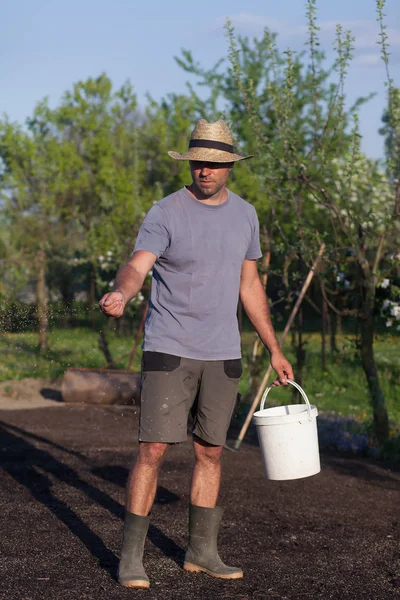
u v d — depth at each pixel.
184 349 3.37
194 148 3.35
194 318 3.40
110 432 7.62
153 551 3.85
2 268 16.98
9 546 3.86
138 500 3.37
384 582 3.51
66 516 4.48
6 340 13.68
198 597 3.22
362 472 6.16
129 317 16.06
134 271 3.27
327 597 3.29
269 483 5.52
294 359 12.70
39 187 17.61
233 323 3.50
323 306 10.60
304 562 3.77
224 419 3.48
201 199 3.47
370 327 7.25
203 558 3.54
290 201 7.46
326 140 7.70
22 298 16.80
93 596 3.19
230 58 7.68
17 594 3.19
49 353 13.29
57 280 17.41
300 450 3.49
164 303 3.41
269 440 3.51
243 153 8.00
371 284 7.15
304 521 4.54
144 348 3.42
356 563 3.78
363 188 10.94
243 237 3.52
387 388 10.47
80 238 17.92
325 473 6.00
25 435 7.41
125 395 9.38
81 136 19.58
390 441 7.08
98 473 5.73
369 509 4.91
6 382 10.86
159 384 3.34
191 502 3.56
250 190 15.54
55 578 3.40
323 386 10.71
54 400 9.83
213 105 15.98
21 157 17.45
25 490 5.13
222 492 5.18
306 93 12.09
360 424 8.14
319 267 7.54
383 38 6.68
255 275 3.74
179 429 3.36
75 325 16.25
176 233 3.38
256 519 4.54
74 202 18.33
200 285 3.39
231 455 6.63
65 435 7.42
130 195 16.98
